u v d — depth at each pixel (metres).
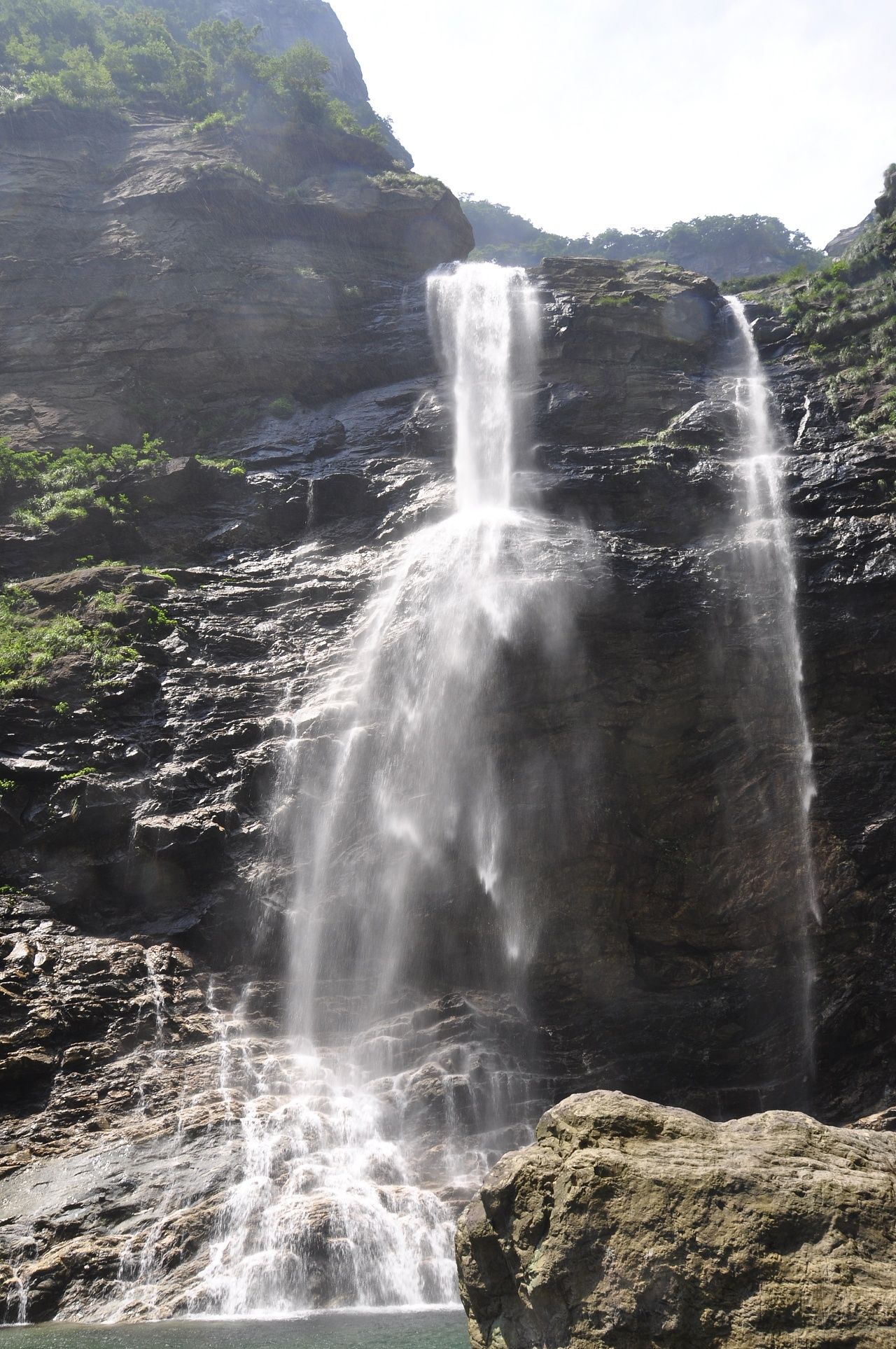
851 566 25.08
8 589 27.25
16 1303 12.81
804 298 36.62
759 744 23.72
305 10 98.31
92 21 51.97
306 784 23.23
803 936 22.05
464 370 36.06
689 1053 20.81
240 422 36.12
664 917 22.72
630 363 33.78
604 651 24.30
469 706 23.89
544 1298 6.44
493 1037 20.02
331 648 26.34
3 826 21.42
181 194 39.22
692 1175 6.30
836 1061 21.05
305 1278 13.34
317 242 41.06
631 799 23.41
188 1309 12.69
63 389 34.88
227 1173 15.04
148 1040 18.58
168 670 25.33
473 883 22.38
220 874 21.77
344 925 21.98
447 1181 16.06
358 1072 18.86
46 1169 15.46
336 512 31.44
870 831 22.61
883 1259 5.83
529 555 25.73
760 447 30.86
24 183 39.09
